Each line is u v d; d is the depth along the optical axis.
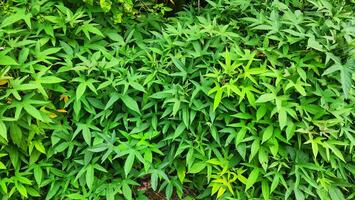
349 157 2.77
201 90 2.74
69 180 2.72
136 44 3.26
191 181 2.79
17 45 2.66
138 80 2.86
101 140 2.69
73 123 2.81
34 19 2.98
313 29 2.78
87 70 2.80
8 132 2.55
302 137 2.71
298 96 2.74
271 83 2.77
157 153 2.84
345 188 2.79
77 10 3.04
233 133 2.68
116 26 3.27
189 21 3.30
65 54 2.90
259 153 2.62
